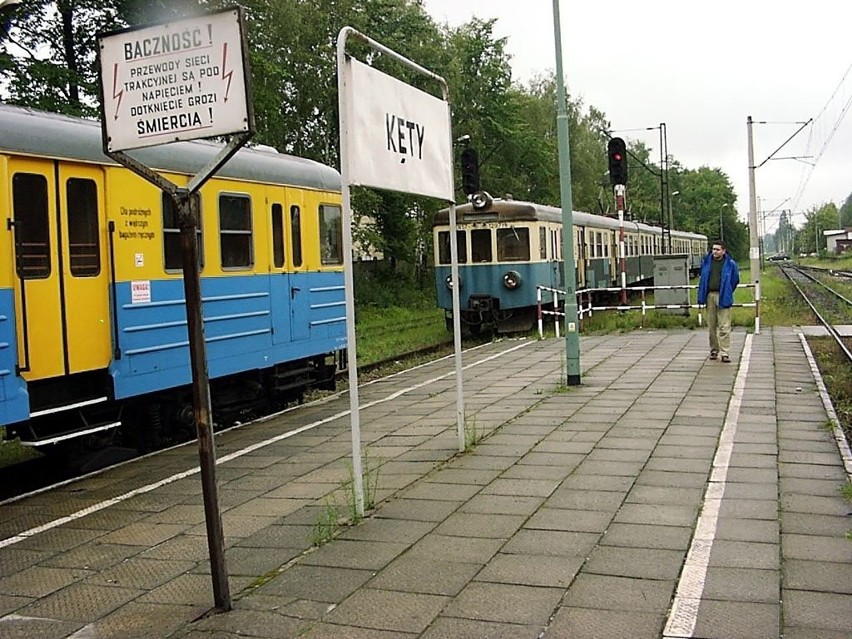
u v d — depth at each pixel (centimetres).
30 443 789
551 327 2372
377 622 447
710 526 582
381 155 682
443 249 2316
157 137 462
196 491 748
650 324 2120
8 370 743
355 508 627
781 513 608
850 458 764
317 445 918
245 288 1058
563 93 1257
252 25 3253
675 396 1109
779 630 420
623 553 534
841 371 1391
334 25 3556
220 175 1015
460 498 671
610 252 3073
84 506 717
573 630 428
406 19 4009
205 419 463
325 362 1307
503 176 4912
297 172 1179
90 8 2236
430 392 1258
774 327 2042
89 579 537
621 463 765
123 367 871
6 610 491
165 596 500
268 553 563
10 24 2144
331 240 1266
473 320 2280
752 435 864
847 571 495
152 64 459
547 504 647
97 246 848
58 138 802
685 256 2280
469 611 455
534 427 943
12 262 750
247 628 446
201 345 461
